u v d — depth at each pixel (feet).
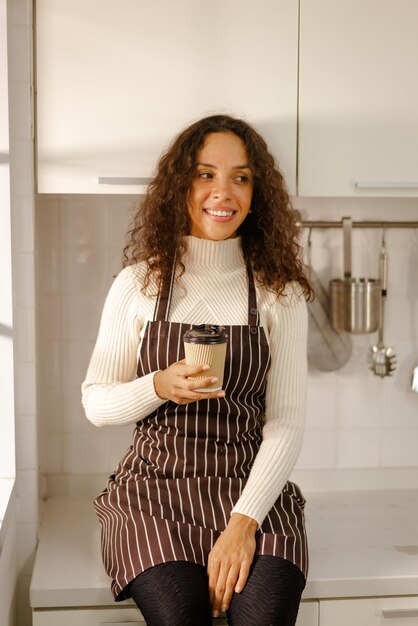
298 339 5.64
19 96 5.70
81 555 5.84
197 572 4.94
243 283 5.64
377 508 6.83
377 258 7.14
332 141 5.92
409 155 5.98
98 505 5.64
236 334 5.41
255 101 5.86
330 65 5.86
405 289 7.18
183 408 5.36
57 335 6.98
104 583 5.38
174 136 5.82
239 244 5.80
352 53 5.86
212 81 5.81
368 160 5.96
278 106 5.86
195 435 5.35
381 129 5.94
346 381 7.23
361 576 5.48
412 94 5.93
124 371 5.63
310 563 5.69
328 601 5.50
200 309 5.49
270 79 5.84
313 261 7.06
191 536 5.07
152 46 5.74
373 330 6.92
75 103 5.75
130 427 7.14
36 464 6.06
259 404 5.60
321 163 5.93
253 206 5.80
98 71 5.74
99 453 7.14
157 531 5.05
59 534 6.25
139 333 5.59
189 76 5.79
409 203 7.09
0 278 5.72
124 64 5.75
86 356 7.02
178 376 5.04
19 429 5.99
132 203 6.89
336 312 6.93
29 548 6.08
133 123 5.80
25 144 5.75
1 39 5.50
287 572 4.94
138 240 5.95
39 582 5.39
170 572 4.86
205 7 5.74
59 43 5.69
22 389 5.97
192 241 5.63
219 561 4.92
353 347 7.20
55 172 5.81
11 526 5.62
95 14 5.69
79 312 6.97
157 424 5.44
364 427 7.29
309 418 7.23
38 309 6.89
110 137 5.80
